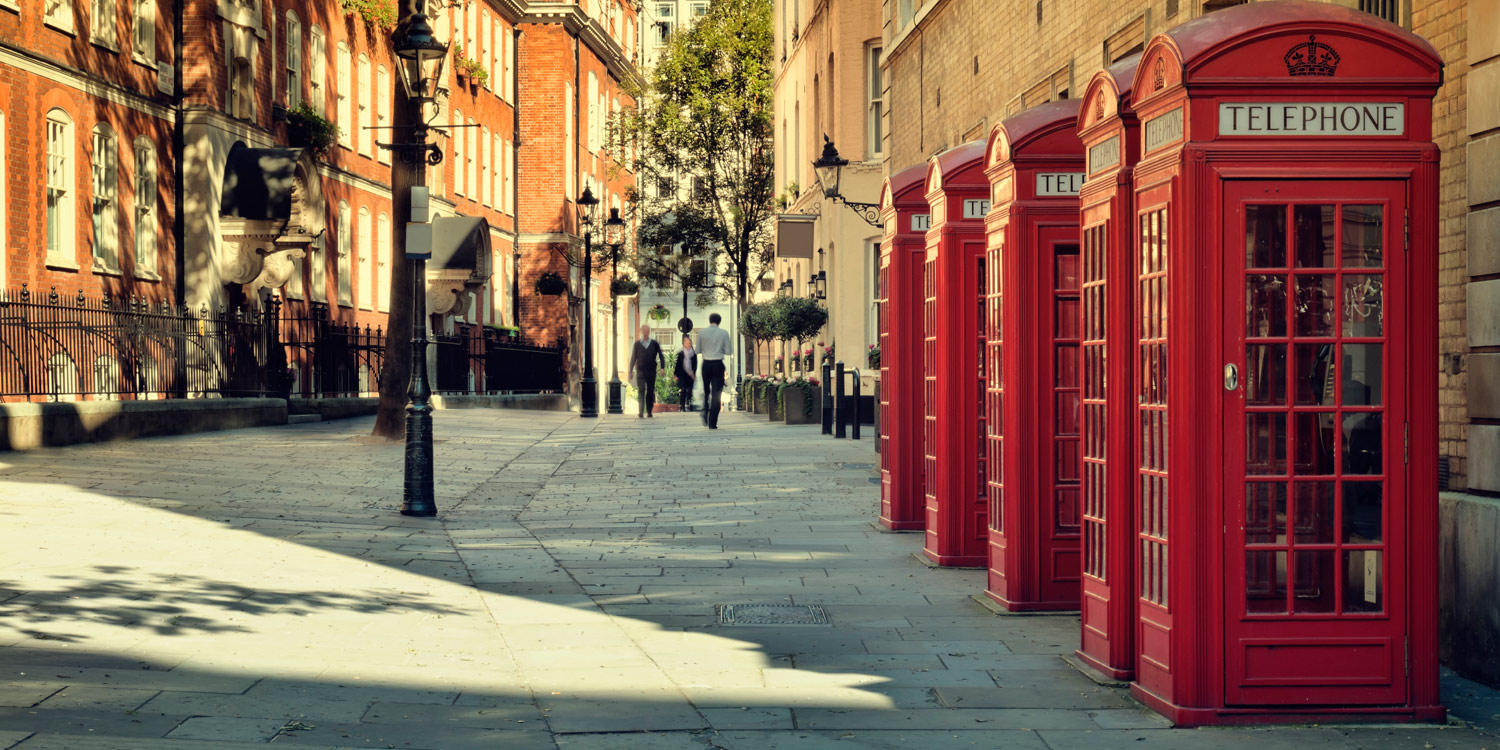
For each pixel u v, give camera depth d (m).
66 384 19.44
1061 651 7.45
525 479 17.59
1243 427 5.98
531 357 44.09
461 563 10.45
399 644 7.48
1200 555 5.98
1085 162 8.62
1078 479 8.60
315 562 10.09
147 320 21.75
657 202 49.25
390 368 21.77
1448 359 7.31
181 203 27.45
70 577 8.77
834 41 28.89
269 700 6.06
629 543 11.65
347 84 36.91
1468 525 6.92
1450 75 7.28
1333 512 6.02
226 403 23.55
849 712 6.12
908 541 11.70
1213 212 5.94
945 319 10.29
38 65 23.03
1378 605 6.04
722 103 47.81
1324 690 6.01
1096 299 7.10
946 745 5.62
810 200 33.69
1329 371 6.02
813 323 31.02
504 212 53.81
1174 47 6.01
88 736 5.25
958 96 19.31
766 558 10.77
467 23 47.97
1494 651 6.70
